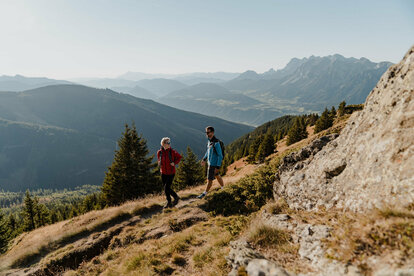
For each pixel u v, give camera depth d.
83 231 9.62
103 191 29.52
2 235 27.70
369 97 5.97
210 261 4.79
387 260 2.67
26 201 50.62
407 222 2.91
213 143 9.13
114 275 5.60
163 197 12.02
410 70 4.45
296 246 4.16
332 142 6.88
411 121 3.89
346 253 3.13
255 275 3.25
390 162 3.92
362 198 4.16
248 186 9.12
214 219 7.56
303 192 6.17
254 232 4.89
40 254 8.72
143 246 6.86
